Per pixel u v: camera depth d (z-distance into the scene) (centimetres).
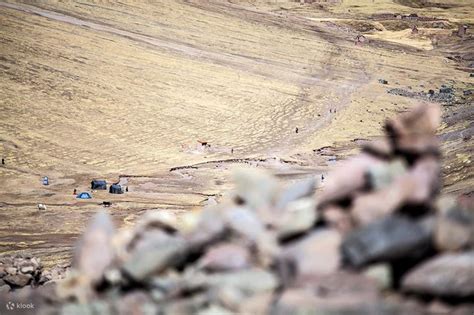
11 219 19762
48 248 16075
